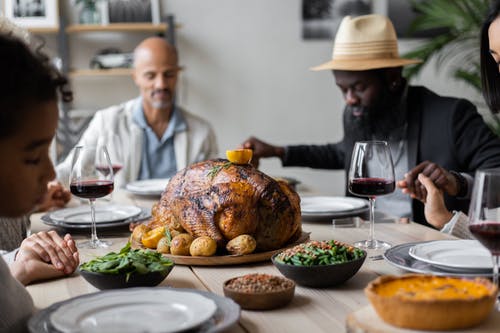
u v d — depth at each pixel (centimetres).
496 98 194
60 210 191
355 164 151
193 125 319
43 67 87
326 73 457
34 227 183
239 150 142
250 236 134
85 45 426
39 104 85
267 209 136
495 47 177
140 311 93
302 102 457
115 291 100
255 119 454
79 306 95
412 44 458
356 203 198
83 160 157
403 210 240
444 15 376
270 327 97
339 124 464
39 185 91
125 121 310
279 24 448
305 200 204
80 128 414
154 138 309
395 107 242
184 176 147
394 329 85
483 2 362
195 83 444
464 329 85
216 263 133
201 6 438
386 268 129
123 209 193
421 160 240
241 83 449
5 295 92
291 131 459
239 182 137
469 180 192
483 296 84
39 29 400
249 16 444
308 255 118
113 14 417
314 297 111
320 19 451
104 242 161
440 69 459
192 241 137
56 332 86
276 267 122
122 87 434
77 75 415
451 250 127
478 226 96
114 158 302
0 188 86
